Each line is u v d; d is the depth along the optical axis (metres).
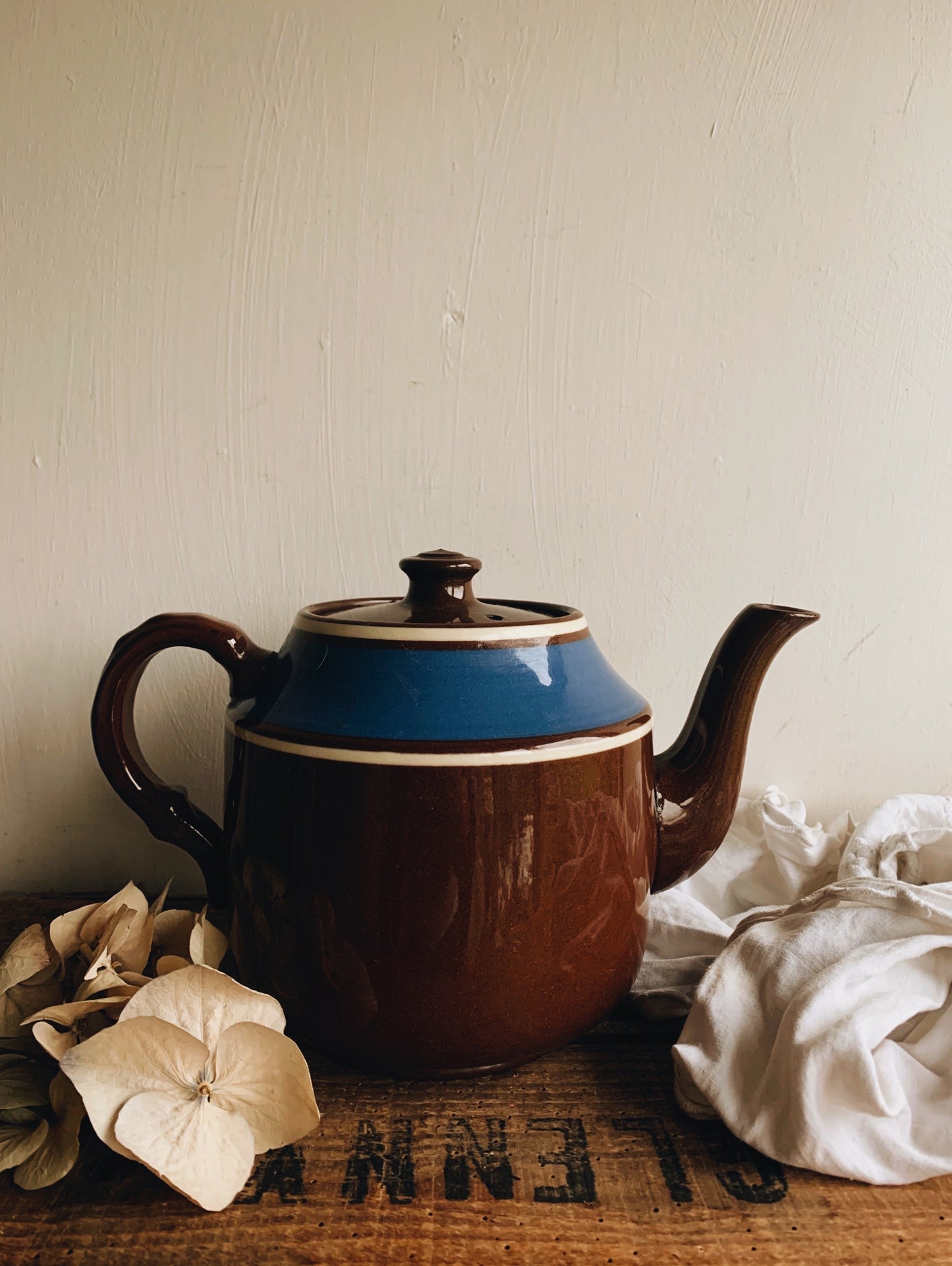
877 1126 0.30
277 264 0.44
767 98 0.44
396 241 0.45
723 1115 0.31
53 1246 0.27
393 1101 0.34
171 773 0.48
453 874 0.30
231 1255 0.27
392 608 0.35
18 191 0.43
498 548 0.47
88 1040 0.29
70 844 0.48
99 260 0.44
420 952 0.30
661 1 0.43
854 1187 0.30
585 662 0.34
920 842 0.41
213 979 0.31
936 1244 0.28
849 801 0.50
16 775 0.48
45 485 0.45
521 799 0.30
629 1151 0.31
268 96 0.43
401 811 0.30
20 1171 0.30
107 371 0.45
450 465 0.46
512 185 0.44
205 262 0.44
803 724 0.50
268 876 0.32
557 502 0.47
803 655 0.49
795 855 0.45
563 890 0.31
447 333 0.45
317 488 0.46
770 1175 0.30
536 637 0.33
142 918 0.36
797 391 0.47
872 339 0.46
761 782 0.50
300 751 0.31
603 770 0.32
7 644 0.47
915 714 0.50
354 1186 0.29
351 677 0.32
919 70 0.44
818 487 0.47
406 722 0.30
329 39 0.43
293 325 0.45
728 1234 0.28
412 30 0.43
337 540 0.47
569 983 0.32
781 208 0.45
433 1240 0.27
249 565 0.47
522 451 0.46
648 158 0.45
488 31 0.43
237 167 0.44
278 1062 0.30
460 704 0.31
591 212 0.45
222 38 0.43
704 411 0.47
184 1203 0.29
